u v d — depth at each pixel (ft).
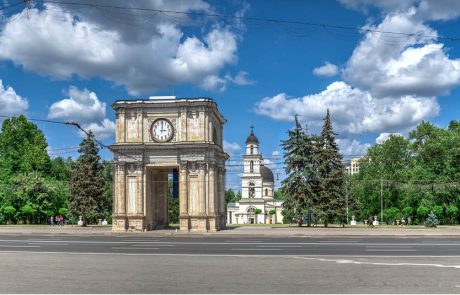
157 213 191.31
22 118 302.25
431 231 157.48
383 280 52.80
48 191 264.72
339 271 60.08
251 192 422.82
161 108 172.76
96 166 243.40
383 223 261.03
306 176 207.72
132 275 57.98
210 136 172.14
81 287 49.93
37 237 144.15
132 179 172.14
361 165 324.60
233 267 64.69
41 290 48.34
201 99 169.48
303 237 138.72
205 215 166.20
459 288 47.70
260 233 151.23
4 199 260.42
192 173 168.96
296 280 53.16
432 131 265.54
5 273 60.70
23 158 288.92
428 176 244.83
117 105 173.27
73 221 233.55
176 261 72.74
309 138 211.61
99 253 87.56
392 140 288.30
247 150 427.33
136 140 172.55
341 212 204.54
